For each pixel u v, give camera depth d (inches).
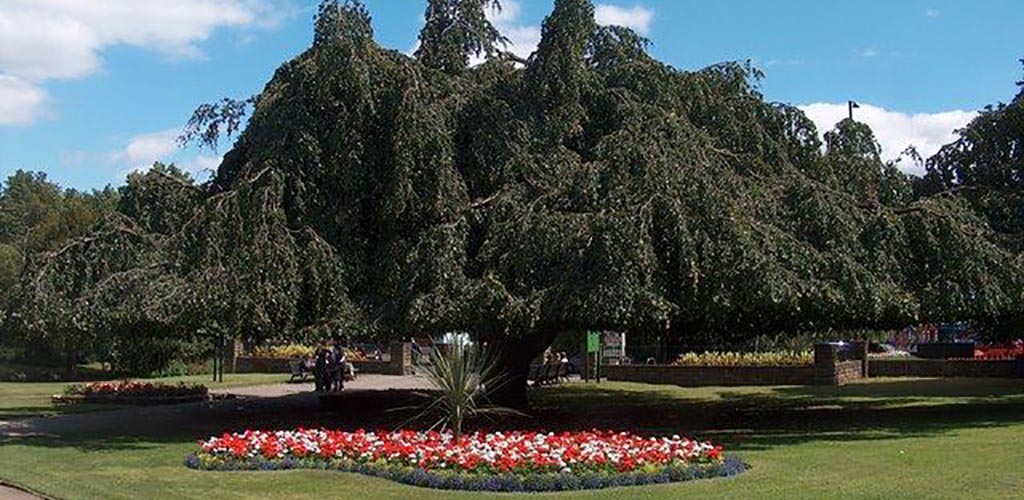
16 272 1700.3
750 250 571.5
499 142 683.4
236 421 751.7
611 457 438.3
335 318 625.9
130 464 506.0
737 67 790.5
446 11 790.5
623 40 762.8
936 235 650.8
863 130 804.6
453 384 505.7
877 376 1293.1
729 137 749.9
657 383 1234.6
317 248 632.4
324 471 458.3
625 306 561.0
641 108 684.7
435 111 676.7
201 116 744.3
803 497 382.9
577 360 1561.3
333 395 900.0
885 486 406.0
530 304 581.6
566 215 601.3
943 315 642.2
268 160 650.2
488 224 650.8
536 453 444.5
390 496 399.5
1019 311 672.4
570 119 697.6
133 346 1517.0
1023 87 823.1
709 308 584.4
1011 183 799.7
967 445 546.6
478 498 394.0
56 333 641.0
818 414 784.3
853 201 678.5
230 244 615.8
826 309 603.2
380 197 669.9
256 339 637.3
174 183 744.3
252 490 416.5
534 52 725.9
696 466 441.1
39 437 643.5
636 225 577.0
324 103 668.1
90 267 649.0
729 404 904.3
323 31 670.5
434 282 617.6
